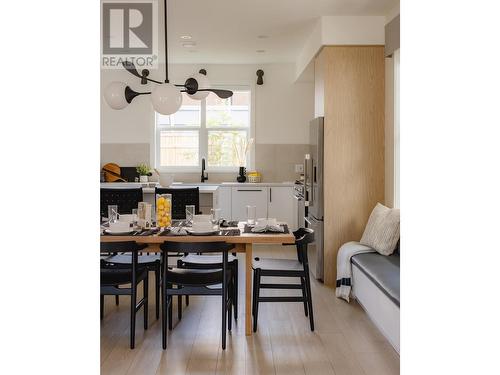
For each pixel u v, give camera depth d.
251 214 4.26
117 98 4.33
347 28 5.35
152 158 8.27
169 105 4.20
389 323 3.50
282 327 4.01
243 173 8.21
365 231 5.02
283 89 8.30
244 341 3.69
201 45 6.82
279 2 4.93
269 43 6.71
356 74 5.38
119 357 3.37
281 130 8.32
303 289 4.25
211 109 8.46
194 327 4.02
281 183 7.98
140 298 4.96
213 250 3.50
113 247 3.55
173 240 3.70
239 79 8.28
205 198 6.26
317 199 5.49
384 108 5.39
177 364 3.25
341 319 4.21
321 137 5.43
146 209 4.13
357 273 4.57
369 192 5.43
